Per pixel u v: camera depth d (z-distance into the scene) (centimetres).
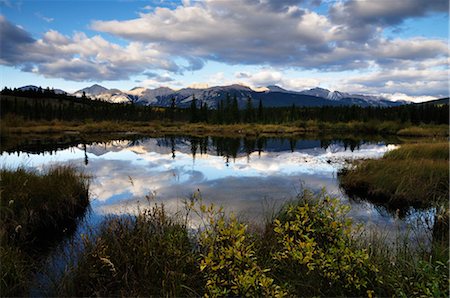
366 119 6794
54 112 7306
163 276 437
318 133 5644
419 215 834
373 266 352
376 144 3388
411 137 4491
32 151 2481
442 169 1104
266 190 1148
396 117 6956
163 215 607
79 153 2409
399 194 975
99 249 479
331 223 377
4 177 851
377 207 930
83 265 469
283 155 2378
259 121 7688
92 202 984
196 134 5147
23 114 6588
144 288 427
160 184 1273
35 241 665
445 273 365
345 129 6406
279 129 6225
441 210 760
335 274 356
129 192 1123
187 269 464
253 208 884
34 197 791
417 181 1026
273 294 315
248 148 2950
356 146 3172
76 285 445
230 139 4156
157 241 504
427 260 450
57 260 554
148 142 3566
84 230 727
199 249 505
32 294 445
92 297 430
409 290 345
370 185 1122
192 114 7750
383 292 362
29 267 512
